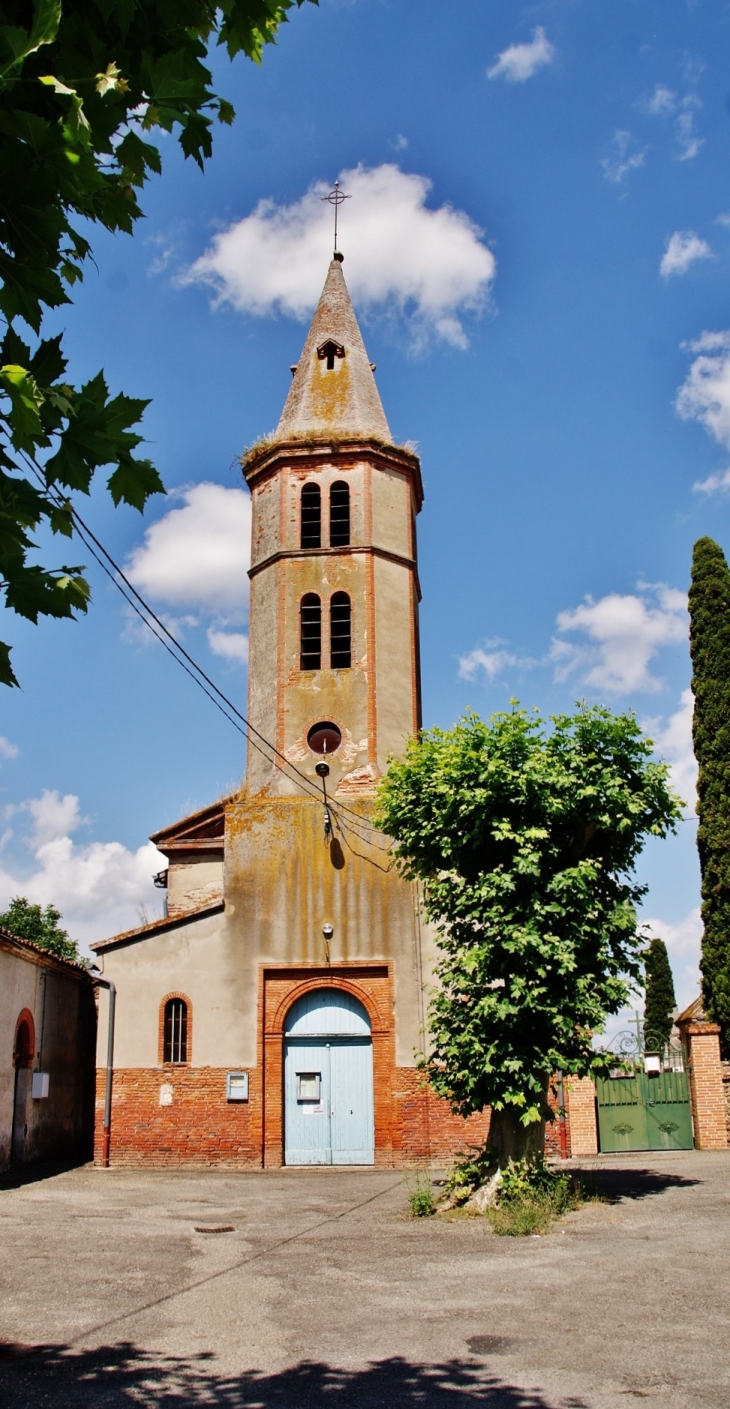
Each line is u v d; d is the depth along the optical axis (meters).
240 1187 22.45
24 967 28.06
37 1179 24.33
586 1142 26.58
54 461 4.35
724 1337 9.71
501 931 18.03
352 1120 26.55
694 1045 27.44
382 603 30.02
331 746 28.91
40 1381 8.75
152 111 4.49
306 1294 11.83
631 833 19.16
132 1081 26.89
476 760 18.83
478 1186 18.27
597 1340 9.73
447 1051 18.56
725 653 30.03
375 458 31.08
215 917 27.72
